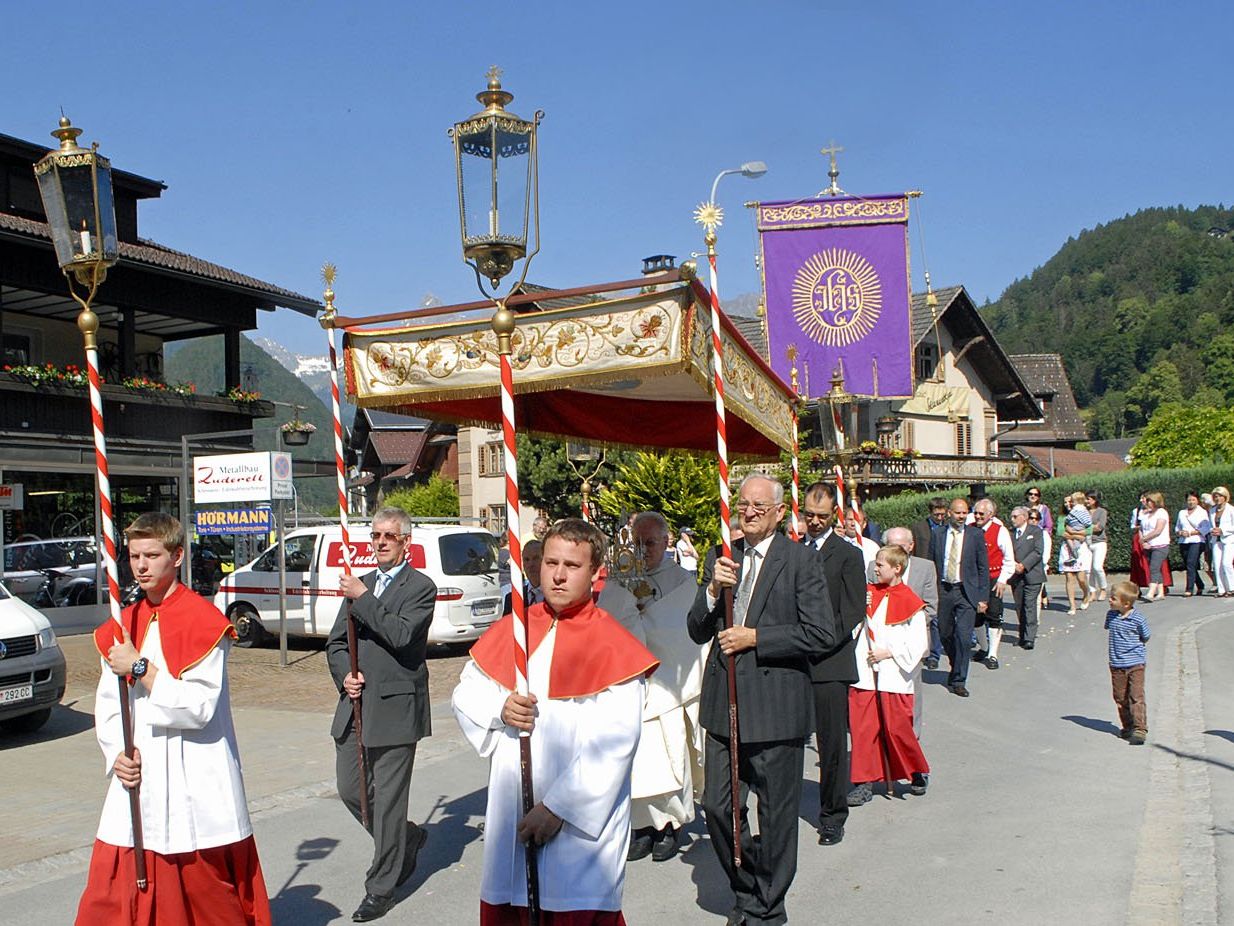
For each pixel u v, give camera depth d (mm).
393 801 5598
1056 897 5535
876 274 18719
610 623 3984
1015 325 176625
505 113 4992
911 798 7535
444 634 15766
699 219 5180
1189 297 139500
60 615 18656
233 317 24297
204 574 23547
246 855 4438
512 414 4250
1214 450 49031
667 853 6473
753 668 5137
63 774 8992
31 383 19594
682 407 7961
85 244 4781
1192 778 7676
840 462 9039
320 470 23859
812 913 5477
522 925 3822
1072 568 18453
